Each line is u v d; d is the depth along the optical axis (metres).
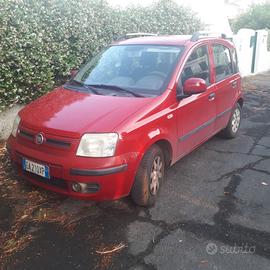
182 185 4.47
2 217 3.75
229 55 5.98
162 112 3.98
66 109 3.88
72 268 3.02
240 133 6.64
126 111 3.72
